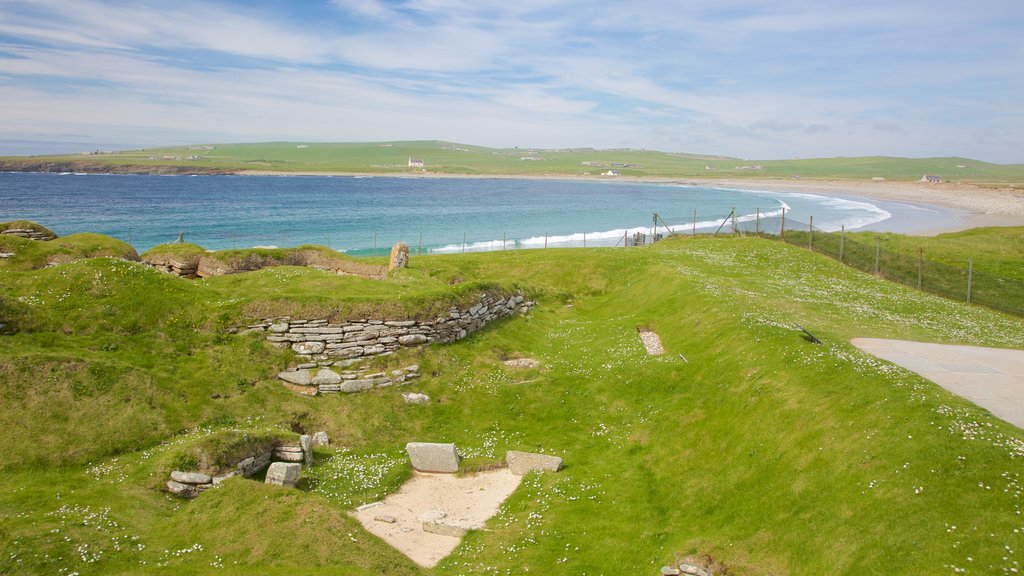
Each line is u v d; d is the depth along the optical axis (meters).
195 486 21.22
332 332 30.83
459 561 19.50
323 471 24.48
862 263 58.06
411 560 19.06
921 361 26.48
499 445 27.53
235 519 19.30
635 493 23.28
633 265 54.34
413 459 25.64
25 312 26.86
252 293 33.19
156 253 43.12
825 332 30.97
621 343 36.50
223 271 41.22
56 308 28.30
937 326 34.91
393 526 21.48
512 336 38.44
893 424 20.73
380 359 31.41
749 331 31.31
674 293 42.41
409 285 37.16
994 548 15.23
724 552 18.78
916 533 16.44
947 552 15.57
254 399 27.48
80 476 21.25
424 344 33.09
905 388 22.52
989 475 17.36
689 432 26.30
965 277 53.72
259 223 120.06
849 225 121.00
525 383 31.95
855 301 41.19
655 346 36.16
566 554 19.95
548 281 53.19
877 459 19.48
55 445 22.00
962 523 16.20
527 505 22.86
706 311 36.41
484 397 30.94
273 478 22.11
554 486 23.97
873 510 17.78
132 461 22.34
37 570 16.20
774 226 111.88
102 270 31.38
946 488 17.39
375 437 27.69
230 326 30.50
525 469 25.53
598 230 117.50
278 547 18.30
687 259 55.97
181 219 123.06
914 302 42.12
